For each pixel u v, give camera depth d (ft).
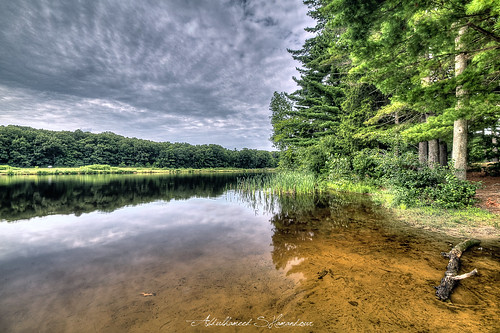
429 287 9.36
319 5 54.39
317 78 63.31
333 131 56.54
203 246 15.40
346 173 43.80
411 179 25.54
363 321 7.34
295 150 62.90
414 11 13.23
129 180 88.28
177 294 9.31
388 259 12.19
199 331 7.04
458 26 13.84
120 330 7.23
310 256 12.99
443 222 18.57
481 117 32.22
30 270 11.96
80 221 23.24
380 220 20.59
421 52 15.39
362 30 14.30
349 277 10.33
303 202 32.19
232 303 8.57
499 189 29.25
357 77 44.04
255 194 43.70
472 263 11.35
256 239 16.69
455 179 22.36
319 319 7.50
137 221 23.12
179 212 27.61
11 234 18.76
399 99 18.42
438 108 18.93
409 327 7.04
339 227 18.85
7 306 8.70
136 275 11.19
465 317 7.43
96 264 12.67
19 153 185.98
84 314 8.11
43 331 7.27
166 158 248.73
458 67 23.36
